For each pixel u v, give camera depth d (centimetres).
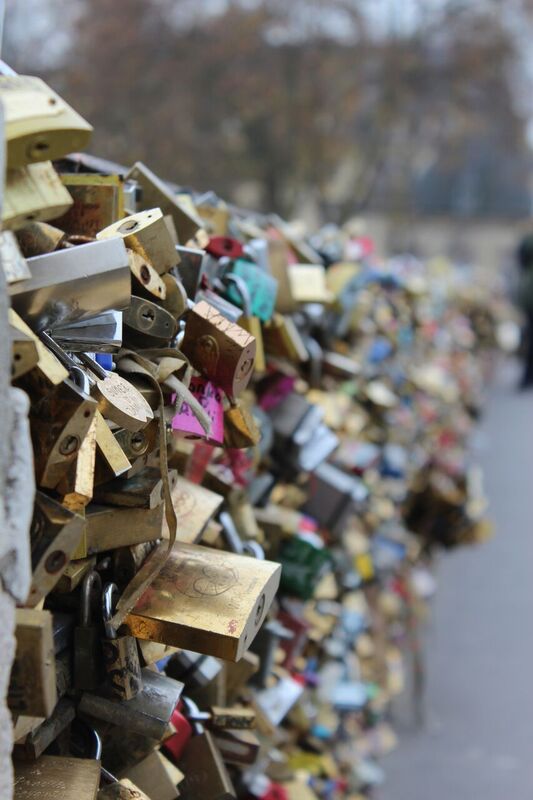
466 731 551
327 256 410
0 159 109
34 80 124
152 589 160
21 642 118
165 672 208
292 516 299
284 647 288
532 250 2197
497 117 3259
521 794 478
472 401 1415
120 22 2236
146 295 173
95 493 158
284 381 295
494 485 1230
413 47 2902
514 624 735
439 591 812
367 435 497
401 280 714
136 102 2312
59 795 138
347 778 403
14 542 112
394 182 4291
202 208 282
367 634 495
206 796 196
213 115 2492
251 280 248
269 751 250
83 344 150
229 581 163
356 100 2795
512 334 2550
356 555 420
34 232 148
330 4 2666
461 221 6488
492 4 2920
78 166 238
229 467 248
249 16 2448
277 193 2808
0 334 108
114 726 172
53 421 128
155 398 166
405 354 716
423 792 474
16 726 130
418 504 712
